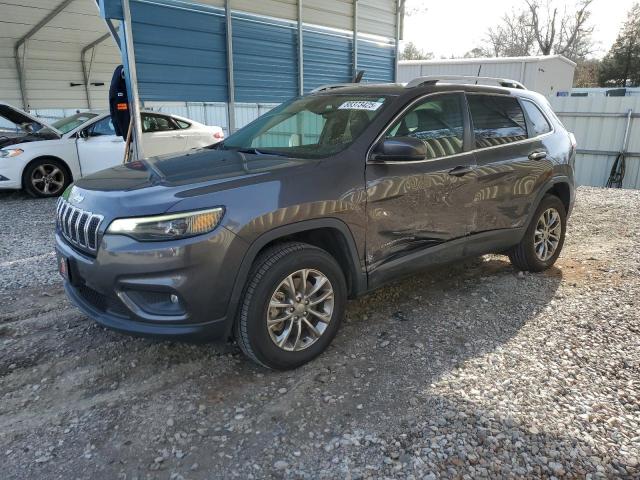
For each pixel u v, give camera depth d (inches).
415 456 94.3
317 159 127.9
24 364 126.0
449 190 146.9
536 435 100.1
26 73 526.6
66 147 350.9
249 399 112.1
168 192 109.1
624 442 98.8
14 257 208.4
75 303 122.3
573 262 204.4
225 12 320.8
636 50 1683.1
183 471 91.4
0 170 328.5
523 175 170.1
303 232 126.3
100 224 109.2
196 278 106.0
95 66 583.5
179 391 115.3
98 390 115.8
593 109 481.4
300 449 96.7
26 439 99.5
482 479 89.3
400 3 458.0
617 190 392.5
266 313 115.3
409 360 127.4
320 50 397.1
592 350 132.3
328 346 130.3
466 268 194.5
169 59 295.4
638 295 167.0
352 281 132.6
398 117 139.9
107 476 90.2
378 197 130.8
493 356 129.1
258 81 352.2
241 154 141.9
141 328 109.6
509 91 176.7
